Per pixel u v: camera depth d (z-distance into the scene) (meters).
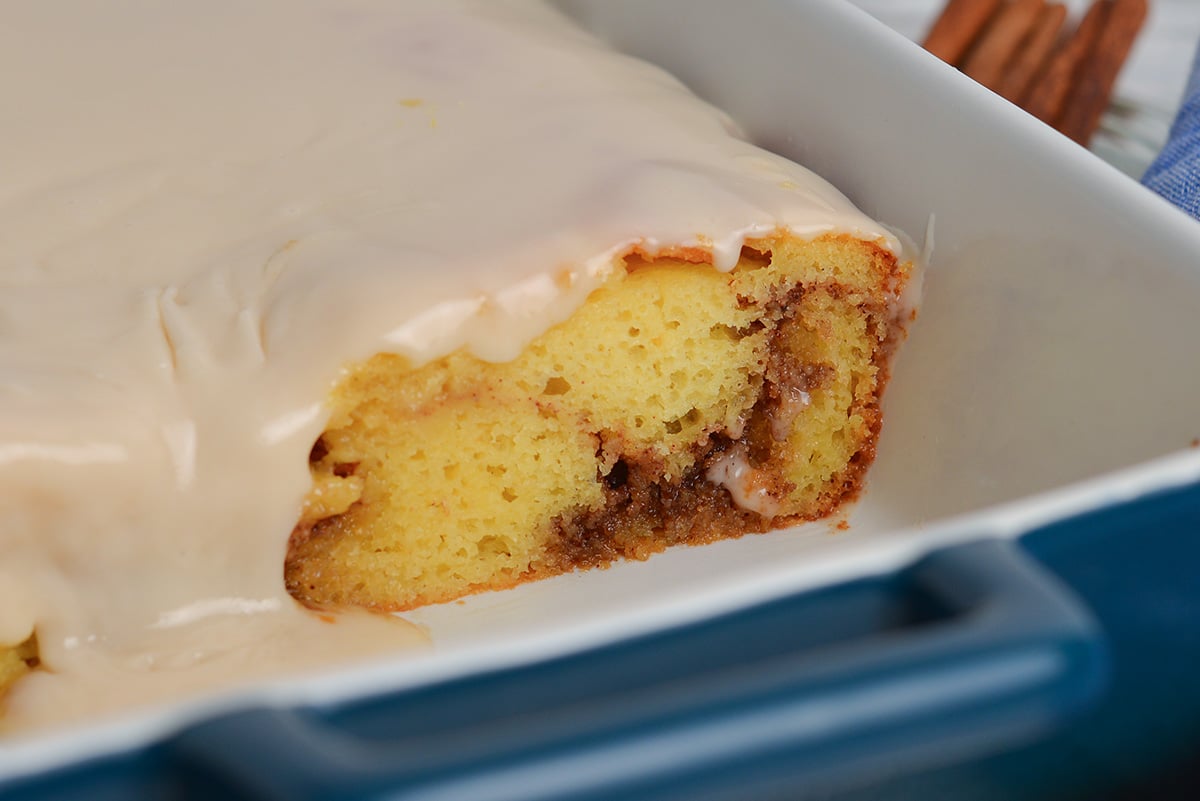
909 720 0.29
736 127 0.44
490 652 0.30
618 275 0.39
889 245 0.40
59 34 0.44
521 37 0.45
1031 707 0.30
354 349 0.37
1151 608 0.32
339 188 0.40
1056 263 0.39
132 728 0.29
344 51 0.44
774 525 0.41
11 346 0.37
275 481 0.37
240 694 0.29
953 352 0.40
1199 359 0.37
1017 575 0.30
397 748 0.29
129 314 0.38
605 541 0.41
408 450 0.38
